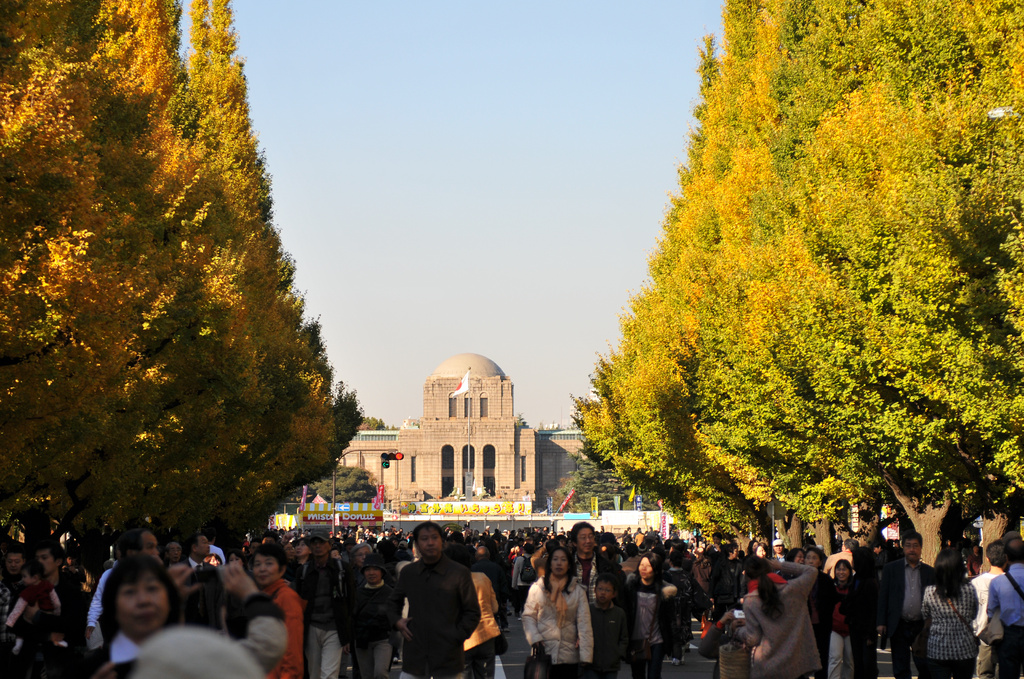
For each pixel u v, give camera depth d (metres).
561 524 136.00
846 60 29.42
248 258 40.28
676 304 45.22
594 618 12.89
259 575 9.13
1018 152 21.36
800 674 11.65
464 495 198.50
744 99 37.41
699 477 43.41
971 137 22.73
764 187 32.34
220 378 28.05
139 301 21.06
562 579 12.28
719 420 37.19
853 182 25.95
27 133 16.50
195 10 51.09
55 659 13.20
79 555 34.50
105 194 22.56
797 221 28.19
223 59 51.00
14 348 17.11
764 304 28.59
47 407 18.52
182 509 33.62
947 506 28.09
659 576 15.27
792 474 32.12
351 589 14.60
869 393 24.73
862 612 15.16
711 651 12.01
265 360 40.53
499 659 23.41
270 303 45.41
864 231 24.44
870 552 15.48
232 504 44.84
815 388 25.89
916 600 14.25
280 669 8.73
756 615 11.70
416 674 11.40
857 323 24.55
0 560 20.75
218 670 2.82
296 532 27.19
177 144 30.62
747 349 30.12
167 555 15.62
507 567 36.28
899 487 28.33
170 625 5.59
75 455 22.27
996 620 13.14
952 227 21.11
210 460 33.25
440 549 11.55
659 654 15.29
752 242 33.72
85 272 17.69
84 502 25.70
